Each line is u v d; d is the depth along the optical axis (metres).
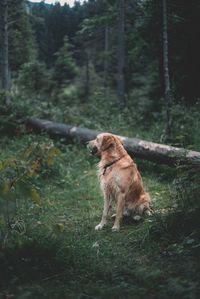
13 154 12.12
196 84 19.86
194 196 7.08
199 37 19.25
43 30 58.16
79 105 24.98
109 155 8.05
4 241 5.84
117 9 22.89
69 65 37.00
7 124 14.26
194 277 5.19
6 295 4.96
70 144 13.76
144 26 19.30
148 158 11.45
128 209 8.23
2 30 17.55
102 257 6.33
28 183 5.52
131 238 7.18
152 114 16.97
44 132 14.35
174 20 17.62
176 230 6.79
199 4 18.31
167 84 14.10
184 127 13.59
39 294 4.98
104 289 5.11
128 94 27.64
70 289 5.20
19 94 21.45
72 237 7.16
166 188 10.33
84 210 9.03
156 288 5.05
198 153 9.86
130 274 5.61
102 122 16.98
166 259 6.03
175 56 20.14
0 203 5.22
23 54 35.81
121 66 22.72
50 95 31.56
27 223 7.36
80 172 11.69
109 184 7.92
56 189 10.36
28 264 5.70
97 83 40.50
